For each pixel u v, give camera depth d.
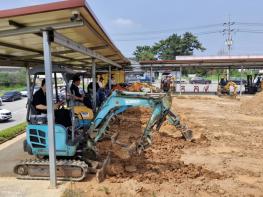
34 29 5.19
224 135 10.13
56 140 5.89
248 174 6.38
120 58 16.30
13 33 5.26
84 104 9.45
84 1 4.43
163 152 7.79
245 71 49.28
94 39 7.57
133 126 11.05
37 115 6.10
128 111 14.27
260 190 5.54
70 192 5.23
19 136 10.67
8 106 26.97
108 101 6.55
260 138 9.80
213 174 6.27
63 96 7.59
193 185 5.68
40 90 6.31
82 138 6.48
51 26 5.11
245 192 5.44
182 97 25.44
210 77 61.84
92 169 6.22
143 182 5.79
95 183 5.73
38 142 6.03
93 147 6.64
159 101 6.44
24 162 6.03
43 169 5.96
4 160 7.44
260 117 14.45
